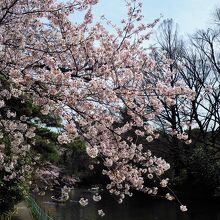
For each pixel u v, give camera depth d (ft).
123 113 26.53
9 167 27.12
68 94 21.99
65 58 25.58
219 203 87.66
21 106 32.65
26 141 27.73
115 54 26.11
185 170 100.22
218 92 100.48
